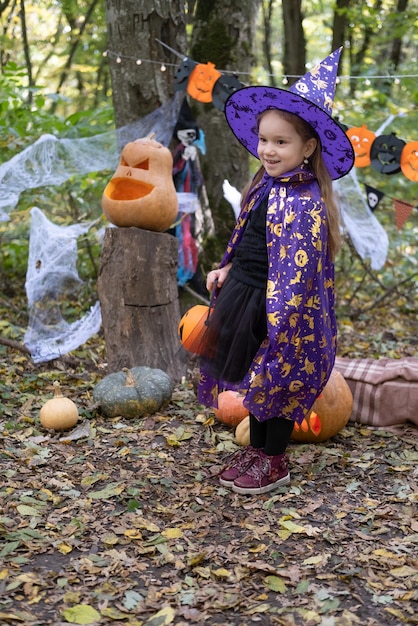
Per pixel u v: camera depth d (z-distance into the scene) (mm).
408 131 8844
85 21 11805
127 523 3059
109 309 4824
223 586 2627
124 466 3631
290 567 2750
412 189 8711
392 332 6676
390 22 10766
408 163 4840
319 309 3195
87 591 2578
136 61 5945
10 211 6641
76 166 6500
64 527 3006
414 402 4211
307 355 3199
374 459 3783
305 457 3783
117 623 2408
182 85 5223
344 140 3168
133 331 4809
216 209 6895
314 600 2547
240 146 6945
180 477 3535
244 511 3217
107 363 4902
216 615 2469
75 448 3852
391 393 4254
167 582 2652
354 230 6871
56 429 4074
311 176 3246
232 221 6867
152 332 4840
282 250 3160
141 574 2701
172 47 6074
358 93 9312
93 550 2855
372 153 4910
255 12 6914
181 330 3617
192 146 6004
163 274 4840
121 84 6129
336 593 2580
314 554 2852
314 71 3381
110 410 4270
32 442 3855
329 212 3277
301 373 3197
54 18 14039
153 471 3578
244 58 6883
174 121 6137
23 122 7227
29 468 3557
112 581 2641
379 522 3115
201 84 5184
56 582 2627
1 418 4258
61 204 7312
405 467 3666
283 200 3201
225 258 3510
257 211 3352
